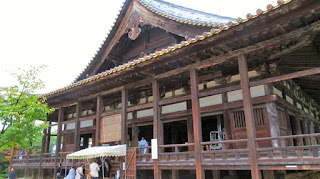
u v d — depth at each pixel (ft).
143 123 51.29
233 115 38.60
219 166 31.27
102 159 42.55
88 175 43.19
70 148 67.05
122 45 55.72
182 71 37.81
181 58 34.81
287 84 43.93
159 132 39.34
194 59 35.29
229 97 39.60
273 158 27.25
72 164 52.80
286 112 39.93
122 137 43.86
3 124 44.52
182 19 41.29
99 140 48.42
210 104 41.60
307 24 26.27
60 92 51.78
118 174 42.27
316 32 26.07
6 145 45.47
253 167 28.09
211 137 49.14
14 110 44.01
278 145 33.40
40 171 61.26
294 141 43.83
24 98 45.88
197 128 34.01
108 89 49.29
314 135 25.03
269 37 29.12
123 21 50.90
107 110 60.85
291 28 27.14
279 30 27.30
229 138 38.17
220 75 41.39
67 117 71.82
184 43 31.22
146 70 39.40
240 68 31.45
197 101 35.22
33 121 46.37
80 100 55.01
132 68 38.70
